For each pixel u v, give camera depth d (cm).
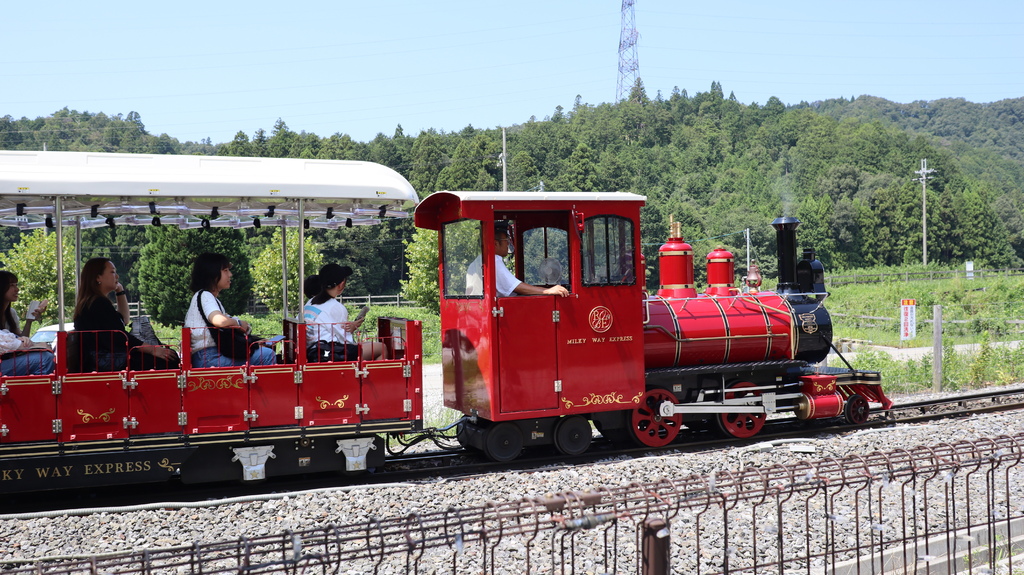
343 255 5909
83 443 655
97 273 699
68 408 652
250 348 730
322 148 7906
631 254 861
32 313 747
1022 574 485
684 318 938
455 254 866
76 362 672
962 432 903
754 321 968
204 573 312
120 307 821
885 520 572
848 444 858
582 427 850
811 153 10806
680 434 993
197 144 11700
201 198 731
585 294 833
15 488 641
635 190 8450
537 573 477
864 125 11662
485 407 800
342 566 496
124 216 830
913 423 1023
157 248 3155
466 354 842
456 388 870
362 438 746
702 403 923
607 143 11300
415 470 787
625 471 745
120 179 668
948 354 1529
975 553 513
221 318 702
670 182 9656
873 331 2542
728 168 10538
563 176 7825
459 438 890
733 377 973
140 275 3238
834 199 8856
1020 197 11906
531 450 908
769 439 948
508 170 7394
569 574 474
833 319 2831
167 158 702
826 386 990
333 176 743
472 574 478
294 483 750
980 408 1102
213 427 690
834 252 7794
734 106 14550
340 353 757
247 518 618
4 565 487
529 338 804
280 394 711
